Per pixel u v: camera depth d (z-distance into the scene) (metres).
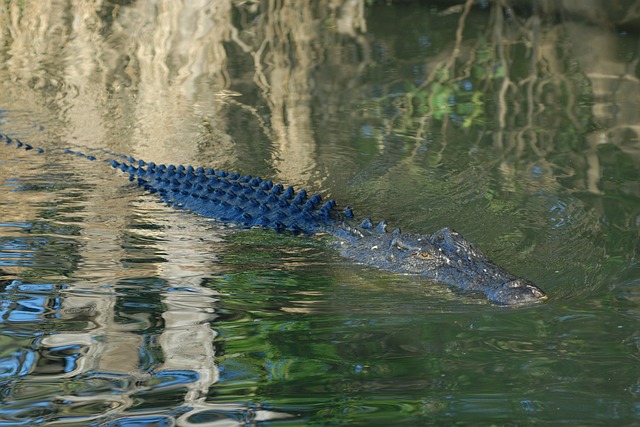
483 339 11.65
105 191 19.86
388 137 23.27
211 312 12.88
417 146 22.38
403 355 11.19
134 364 10.86
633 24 31.23
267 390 10.15
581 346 11.19
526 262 14.77
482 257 14.77
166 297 13.48
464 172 20.16
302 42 33.12
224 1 37.28
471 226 16.89
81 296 13.34
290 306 13.26
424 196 19.00
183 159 22.50
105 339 11.65
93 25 36.81
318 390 10.15
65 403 9.76
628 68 27.80
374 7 37.06
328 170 21.23
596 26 31.83
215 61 31.70
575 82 27.02
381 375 10.55
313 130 24.25
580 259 14.65
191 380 10.43
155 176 20.78
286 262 15.68
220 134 24.38
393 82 28.25
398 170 20.72
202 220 18.17
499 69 28.67
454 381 10.31
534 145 21.72
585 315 12.29
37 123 25.30
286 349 11.45
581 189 18.41
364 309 13.13
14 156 22.19
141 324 12.27
